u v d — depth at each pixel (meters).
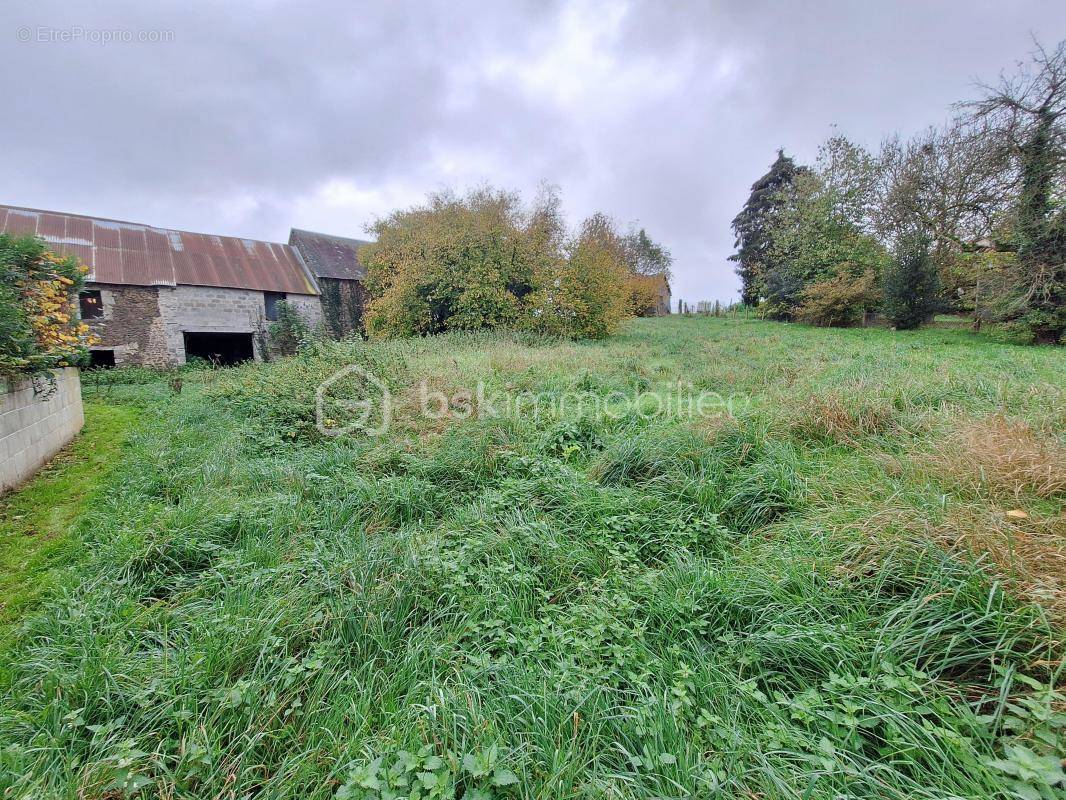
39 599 2.17
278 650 1.84
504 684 1.63
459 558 2.35
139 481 3.45
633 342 12.13
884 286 13.00
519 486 3.10
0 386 3.35
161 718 1.56
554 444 3.90
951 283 12.74
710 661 1.70
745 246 27.34
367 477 3.46
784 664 1.66
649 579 2.13
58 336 4.29
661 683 1.61
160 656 1.79
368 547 2.48
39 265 4.01
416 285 12.92
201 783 1.38
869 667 1.56
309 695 1.63
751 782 1.28
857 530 2.15
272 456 4.12
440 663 1.78
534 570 2.29
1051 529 2.04
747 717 1.49
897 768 1.29
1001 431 3.05
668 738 1.39
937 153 13.26
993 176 11.63
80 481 3.62
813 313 15.52
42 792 1.31
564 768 1.30
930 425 3.54
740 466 3.18
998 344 9.09
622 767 1.36
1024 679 1.38
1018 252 9.48
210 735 1.48
